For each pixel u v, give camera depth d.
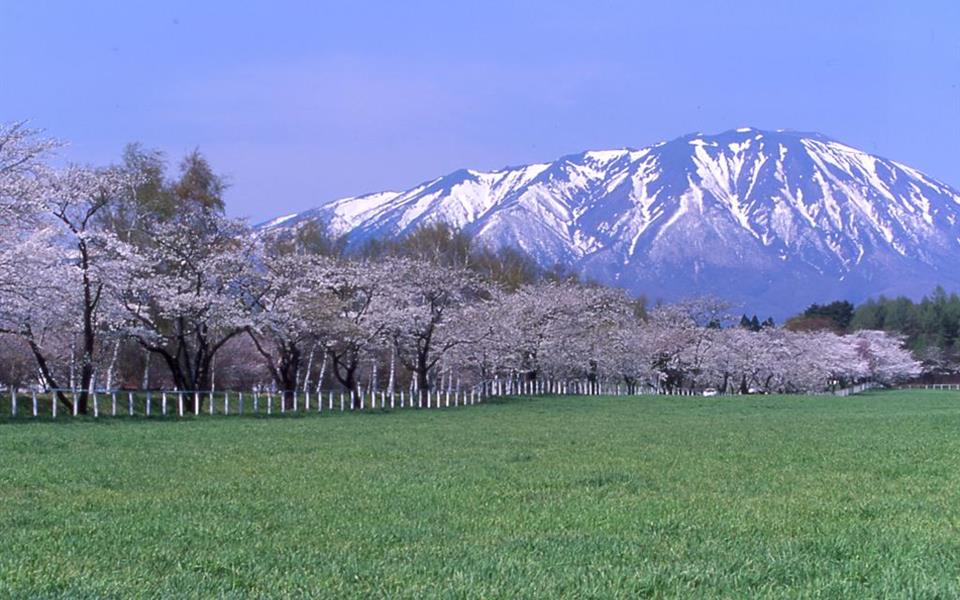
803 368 115.81
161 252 56.88
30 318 47.72
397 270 70.69
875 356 140.38
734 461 25.50
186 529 14.84
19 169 47.81
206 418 49.72
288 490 19.64
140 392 59.84
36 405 49.50
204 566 12.03
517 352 86.62
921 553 12.40
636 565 11.78
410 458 26.48
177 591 10.68
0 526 15.26
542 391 100.06
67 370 65.06
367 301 68.25
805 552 12.62
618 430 38.97
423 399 70.00
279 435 35.34
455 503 17.70
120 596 10.42
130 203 61.81
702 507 16.97
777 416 51.62
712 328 112.75
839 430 38.78
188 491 19.48
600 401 75.06
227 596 10.38
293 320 60.03
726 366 109.81
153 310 58.91
